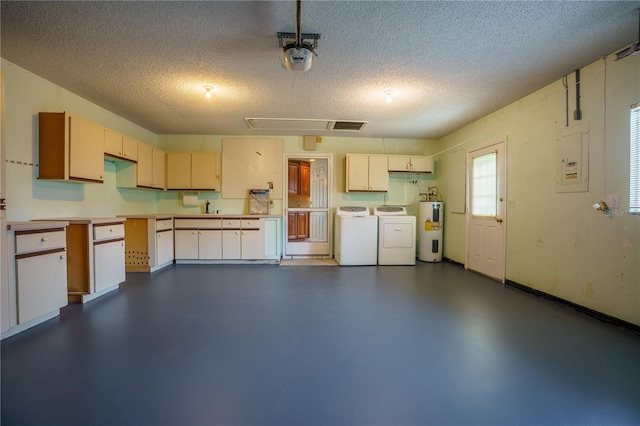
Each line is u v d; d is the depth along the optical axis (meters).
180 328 2.39
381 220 5.06
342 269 4.71
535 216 3.35
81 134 3.12
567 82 2.93
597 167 2.64
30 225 2.29
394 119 4.43
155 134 5.35
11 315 2.18
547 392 1.59
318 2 1.89
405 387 1.62
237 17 2.05
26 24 2.11
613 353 2.01
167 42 2.36
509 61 2.66
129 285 3.68
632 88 2.36
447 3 1.89
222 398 1.52
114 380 1.66
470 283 3.85
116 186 4.25
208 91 3.33
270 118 4.38
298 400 1.51
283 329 2.38
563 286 2.99
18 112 2.75
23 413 1.39
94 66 2.76
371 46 2.41
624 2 1.86
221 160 5.45
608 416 1.40
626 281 2.41
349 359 1.92
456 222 5.09
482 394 1.57
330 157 5.60
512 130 3.70
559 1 1.86
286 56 2.13
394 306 2.95
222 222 4.92
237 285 3.71
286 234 5.60
